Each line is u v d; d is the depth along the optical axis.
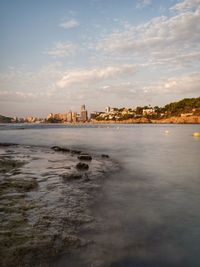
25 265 4.85
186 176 13.56
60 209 7.91
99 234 6.31
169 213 7.93
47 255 5.20
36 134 61.31
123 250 5.62
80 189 10.44
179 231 6.66
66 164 16.66
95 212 7.84
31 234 6.00
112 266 5.03
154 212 8.00
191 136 55.09
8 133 65.06
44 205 8.20
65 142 38.66
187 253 5.61
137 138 48.44
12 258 5.01
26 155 21.48
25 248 5.36
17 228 6.30
